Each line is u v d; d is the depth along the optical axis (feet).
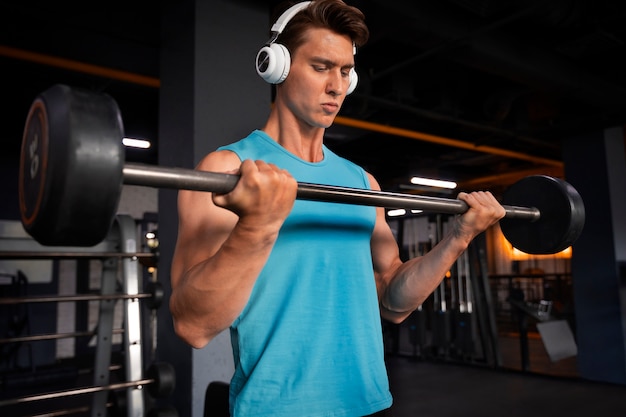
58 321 20.13
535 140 16.63
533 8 8.63
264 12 8.24
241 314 2.33
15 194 18.71
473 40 9.54
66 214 1.53
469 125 14.80
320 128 2.66
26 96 13.50
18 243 6.09
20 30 9.49
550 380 14.65
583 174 15.55
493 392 13.33
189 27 7.58
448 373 15.76
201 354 6.96
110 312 6.31
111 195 1.56
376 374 2.56
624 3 9.23
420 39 9.30
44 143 1.52
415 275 2.81
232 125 7.62
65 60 9.92
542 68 10.85
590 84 11.91
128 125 15.44
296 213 2.40
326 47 2.43
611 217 14.79
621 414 11.29
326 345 2.37
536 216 3.21
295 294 2.35
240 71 7.82
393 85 12.74
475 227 2.72
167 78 8.07
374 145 19.29
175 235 7.43
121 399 6.24
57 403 13.04
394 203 2.33
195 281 1.93
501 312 31.60
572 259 15.64
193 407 6.78
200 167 2.42
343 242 2.53
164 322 7.52
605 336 14.73
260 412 2.22
